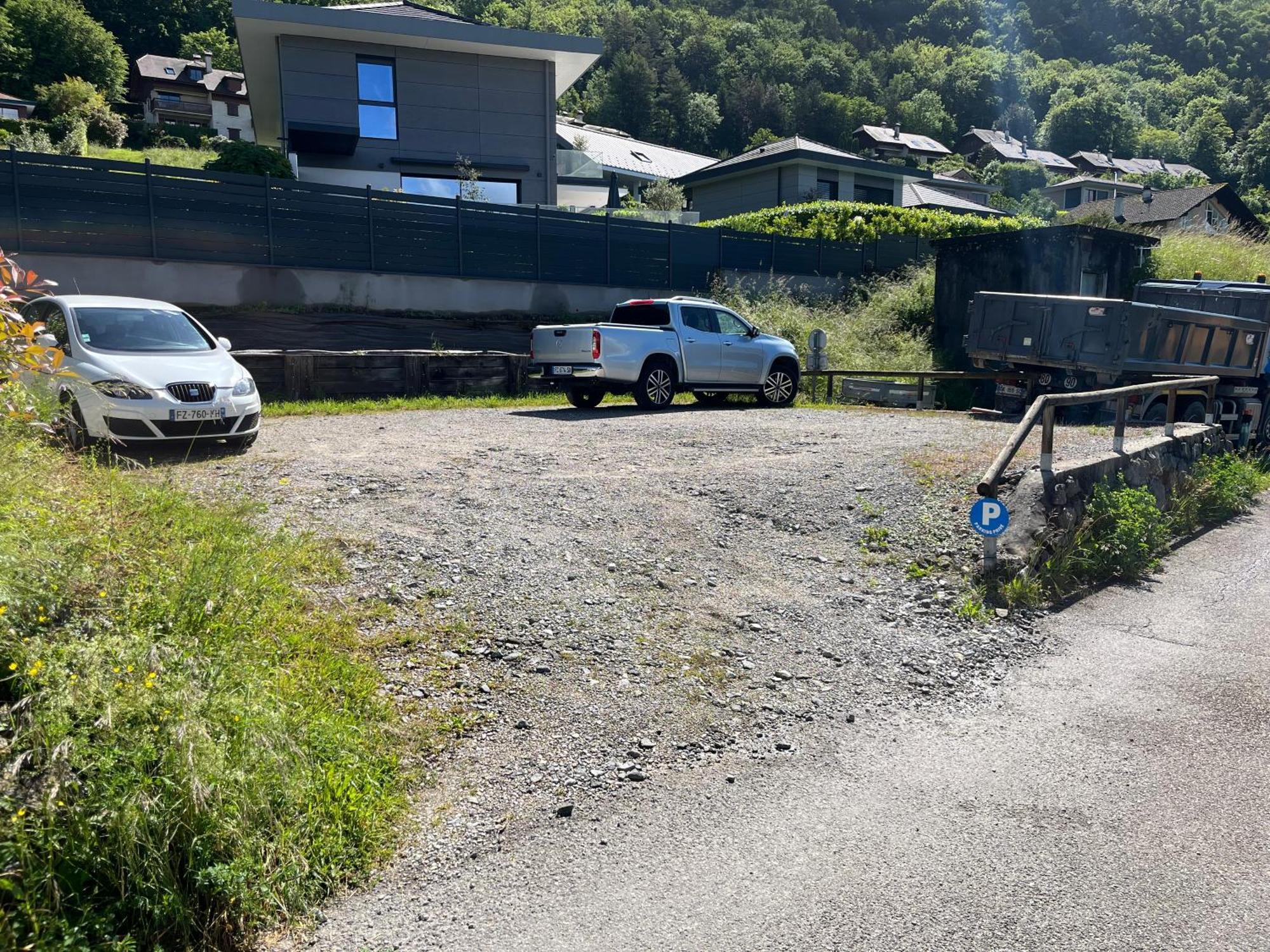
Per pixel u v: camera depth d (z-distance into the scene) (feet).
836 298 92.99
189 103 264.31
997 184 320.29
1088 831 14.08
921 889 12.51
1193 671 20.97
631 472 31.24
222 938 11.12
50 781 10.77
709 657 19.45
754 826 14.01
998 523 24.81
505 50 89.51
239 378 31.45
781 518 27.81
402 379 53.21
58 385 28.30
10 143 127.13
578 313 79.97
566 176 101.55
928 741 17.11
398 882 12.34
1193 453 39.04
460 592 20.22
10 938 9.64
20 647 12.33
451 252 74.49
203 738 11.82
